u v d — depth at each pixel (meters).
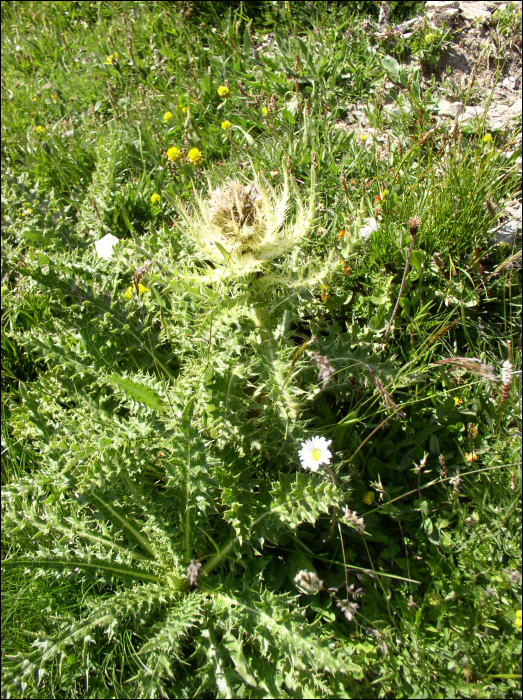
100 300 2.51
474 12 4.29
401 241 2.77
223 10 5.00
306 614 2.08
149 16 5.05
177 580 2.06
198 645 1.90
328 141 3.50
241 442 2.20
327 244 2.88
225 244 2.18
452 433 2.40
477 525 2.09
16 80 5.58
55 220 3.24
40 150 4.08
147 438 2.17
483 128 3.10
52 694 1.90
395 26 4.34
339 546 2.21
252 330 2.38
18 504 2.19
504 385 1.99
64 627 1.91
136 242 2.93
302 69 4.09
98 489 2.05
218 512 2.10
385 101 4.00
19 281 3.21
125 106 4.27
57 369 2.44
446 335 2.68
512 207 3.18
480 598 1.96
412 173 3.21
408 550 2.22
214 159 3.85
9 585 2.14
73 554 2.12
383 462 2.40
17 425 2.45
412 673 1.88
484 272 2.84
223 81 4.26
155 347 2.53
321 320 2.70
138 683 1.77
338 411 2.44
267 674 1.85
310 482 1.98
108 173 3.53
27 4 6.87
